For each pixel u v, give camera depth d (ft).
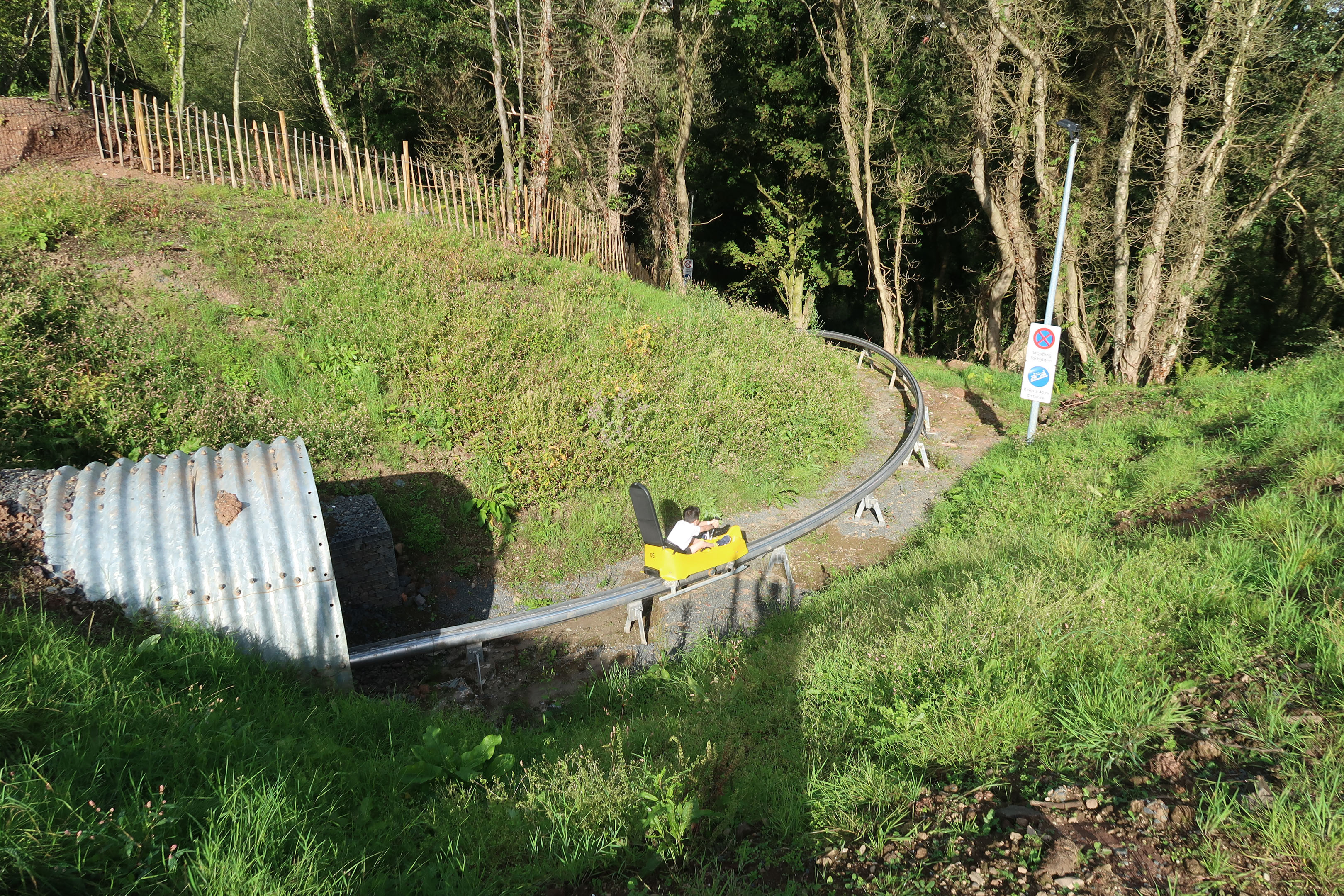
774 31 95.20
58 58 50.90
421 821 13.04
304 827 11.09
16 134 45.68
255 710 15.92
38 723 11.88
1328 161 66.18
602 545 31.89
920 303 124.77
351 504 27.30
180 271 38.50
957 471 43.37
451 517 30.89
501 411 35.35
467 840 12.38
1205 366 73.82
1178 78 60.59
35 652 13.73
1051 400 52.75
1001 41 68.23
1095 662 14.92
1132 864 10.19
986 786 12.27
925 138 90.94
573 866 11.60
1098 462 34.91
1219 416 36.94
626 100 77.61
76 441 27.12
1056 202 68.59
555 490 32.91
